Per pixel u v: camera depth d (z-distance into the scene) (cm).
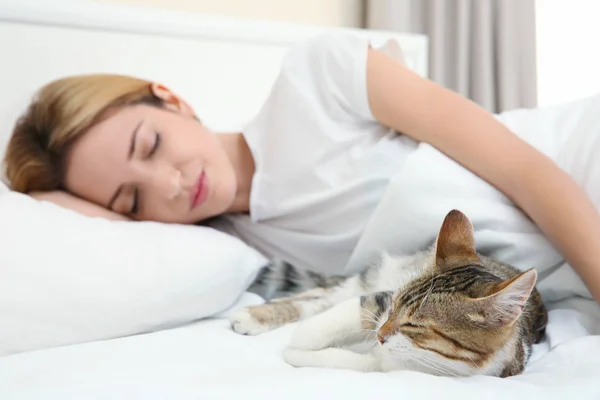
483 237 107
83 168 127
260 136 139
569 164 119
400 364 81
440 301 78
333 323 89
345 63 130
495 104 227
